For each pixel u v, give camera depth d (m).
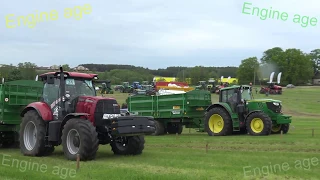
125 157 9.92
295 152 10.55
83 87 10.65
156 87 48.06
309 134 16.08
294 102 42.03
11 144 12.87
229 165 8.36
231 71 84.31
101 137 10.03
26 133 10.82
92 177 7.23
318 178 7.08
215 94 49.31
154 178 6.98
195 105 18.34
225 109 16.77
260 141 13.32
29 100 12.45
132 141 10.23
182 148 11.92
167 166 8.32
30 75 24.25
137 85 57.78
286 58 60.97
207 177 7.06
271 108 16.45
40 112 10.23
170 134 18.98
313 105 39.50
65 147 9.52
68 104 10.21
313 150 11.02
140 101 19.88
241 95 16.84
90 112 9.73
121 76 78.69
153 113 19.28
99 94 11.12
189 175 7.23
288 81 63.16
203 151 11.01
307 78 67.56
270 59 60.94
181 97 18.25
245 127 16.81
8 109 11.99
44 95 10.72
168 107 18.72
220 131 16.66
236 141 13.55
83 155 9.18
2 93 11.84
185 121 18.39
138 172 7.59
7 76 23.80
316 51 87.19
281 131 15.31
